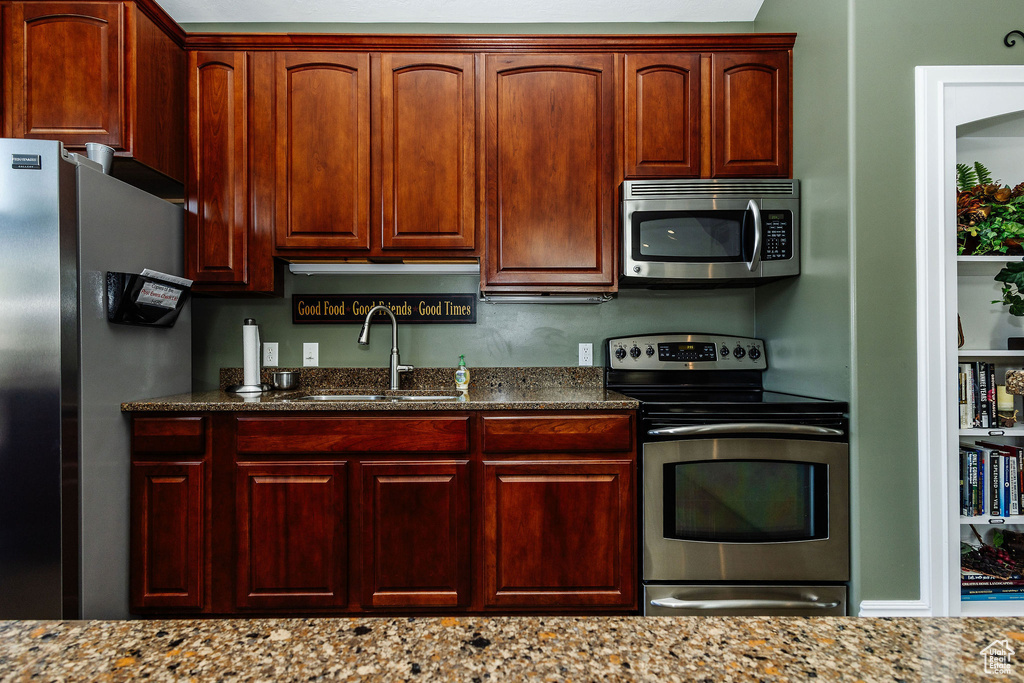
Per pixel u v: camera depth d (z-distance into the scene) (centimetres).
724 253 204
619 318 246
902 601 169
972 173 180
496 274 212
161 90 199
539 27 246
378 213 212
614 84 211
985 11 170
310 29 244
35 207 152
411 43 208
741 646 45
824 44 186
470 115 210
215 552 178
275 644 45
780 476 175
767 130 210
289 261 226
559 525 179
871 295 169
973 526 185
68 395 156
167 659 42
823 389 187
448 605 178
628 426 180
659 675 41
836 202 178
